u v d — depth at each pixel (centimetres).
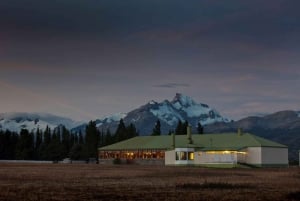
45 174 6994
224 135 13412
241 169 9975
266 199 3794
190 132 13650
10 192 4100
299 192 4206
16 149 19612
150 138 15000
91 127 18675
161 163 13788
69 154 18038
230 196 3950
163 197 3847
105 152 14975
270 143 12488
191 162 12619
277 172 8331
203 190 4441
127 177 6406
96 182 5375
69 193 4081
